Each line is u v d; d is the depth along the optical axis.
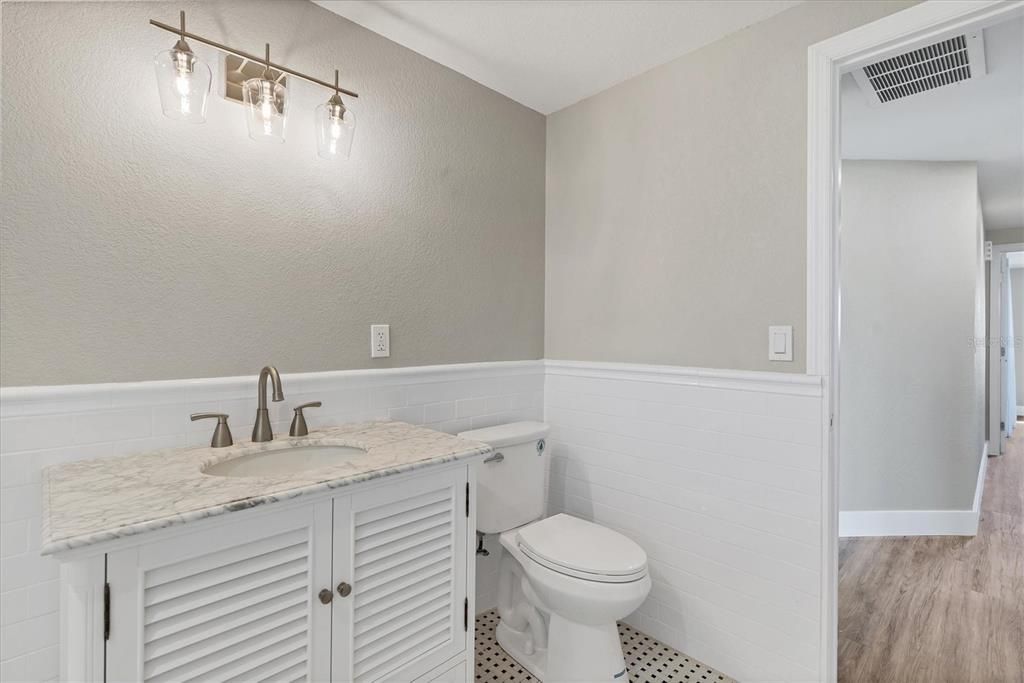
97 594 0.83
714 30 1.79
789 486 1.66
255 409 1.51
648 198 2.05
